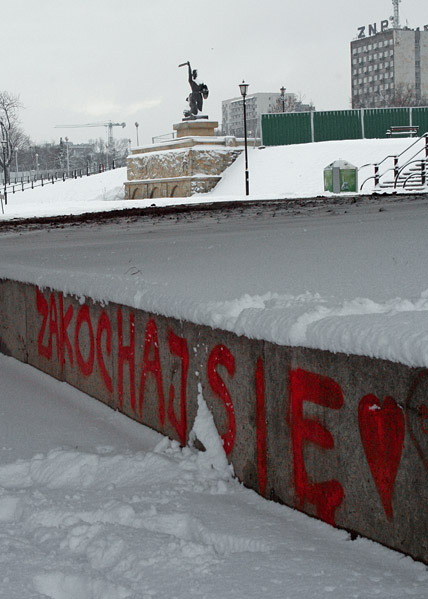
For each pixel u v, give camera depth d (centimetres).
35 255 793
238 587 252
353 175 3703
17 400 545
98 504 337
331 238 715
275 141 6019
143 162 6319
